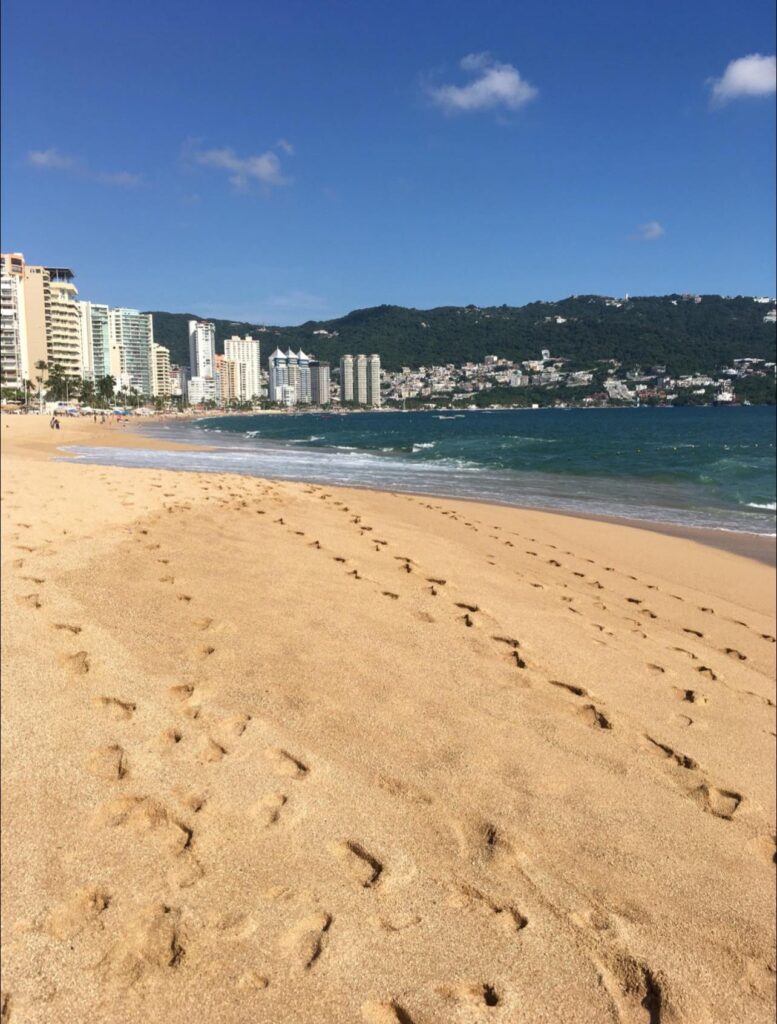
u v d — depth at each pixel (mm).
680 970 2473
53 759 3395
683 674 5504
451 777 3512
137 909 2508
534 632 5879
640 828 3312
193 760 3439
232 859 2773
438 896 2666
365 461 30203
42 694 3984
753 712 4938
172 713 3863
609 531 12945
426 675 4691
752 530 14062
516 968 2371
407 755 3668
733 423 87188
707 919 2764
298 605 5793
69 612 5137
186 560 6879
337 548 8359
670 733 4387
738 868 3131
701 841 3291
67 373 129750
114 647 4609
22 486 11477
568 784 3598
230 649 4742
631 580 9219
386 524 11055
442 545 9562
